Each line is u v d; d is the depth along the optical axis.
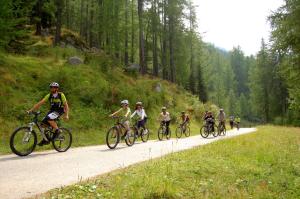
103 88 24.06
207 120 22.91
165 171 8.34
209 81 83.62
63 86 21.62
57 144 12.16
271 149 14.30
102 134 19.12
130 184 6.91
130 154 12.09
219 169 9.57
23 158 10.25
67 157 10.80
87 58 29.36
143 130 17.39
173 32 50.66
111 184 7.01
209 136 24.33
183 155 11.17
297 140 19.67
